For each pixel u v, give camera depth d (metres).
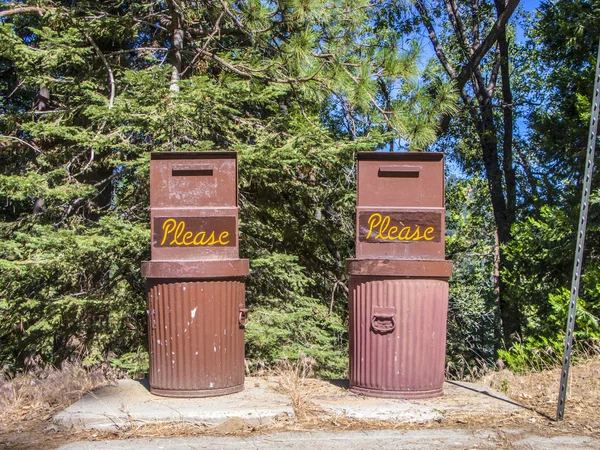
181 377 5.15
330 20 10.05
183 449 4.11
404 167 5.29
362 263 5.21
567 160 13.33
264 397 5.18
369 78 9.36
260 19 9.20
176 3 9.34
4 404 5.34
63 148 9.01
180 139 8.30
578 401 5.20
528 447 4.07
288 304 8.89
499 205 18.94
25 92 12.25
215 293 5.21
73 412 4.74
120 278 8.26
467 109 19.31
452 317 19.61
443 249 5.27
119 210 8.88
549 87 15.66
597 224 9.89
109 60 9.88
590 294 8.47
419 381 5.18
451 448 4.08
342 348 10.45
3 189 7.83
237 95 8.27
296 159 8.14
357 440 4.25
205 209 5.30
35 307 8.02
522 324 14.02
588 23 13.15
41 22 9.16
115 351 8.56
